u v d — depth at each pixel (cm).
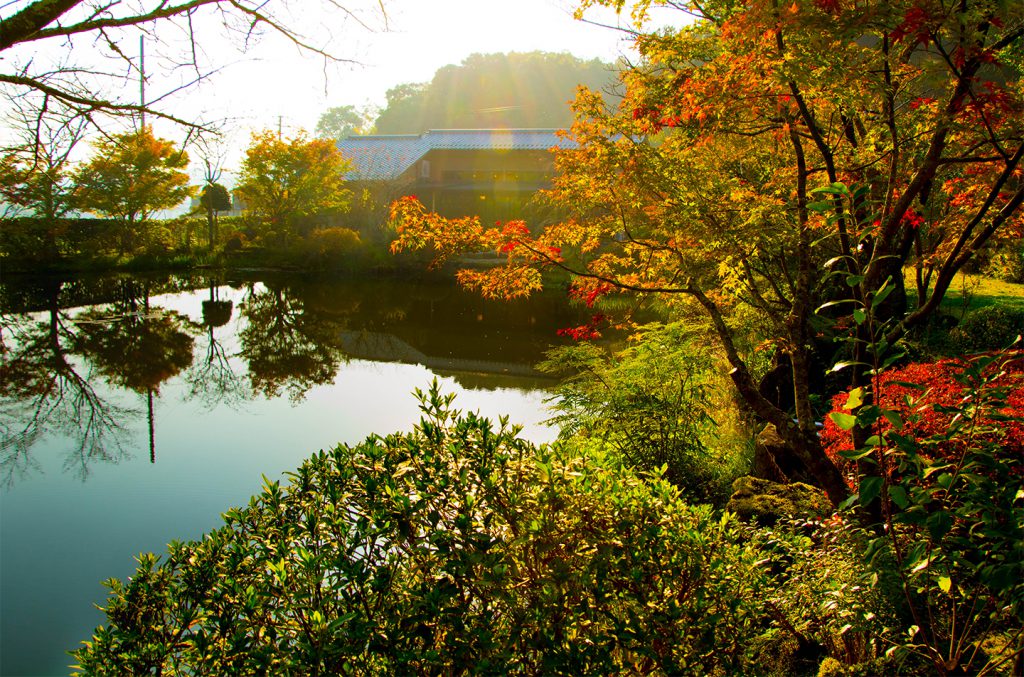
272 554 258
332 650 225
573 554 245
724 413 841
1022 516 209
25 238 1803
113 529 661
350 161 3494
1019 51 527
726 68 474
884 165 552
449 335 1753
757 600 276
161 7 597
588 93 524
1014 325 855
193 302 2208
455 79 6744
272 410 1084
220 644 243
